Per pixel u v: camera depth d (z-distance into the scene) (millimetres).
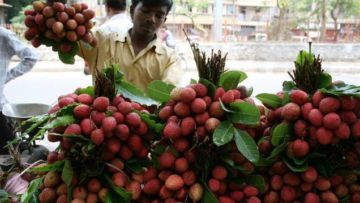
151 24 1899
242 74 1184
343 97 1041
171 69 1992
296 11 10117
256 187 1146
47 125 1050
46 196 1127
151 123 1146
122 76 1264
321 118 1046
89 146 1058
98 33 2041
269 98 1209
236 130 1103
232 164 1083
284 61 8844
